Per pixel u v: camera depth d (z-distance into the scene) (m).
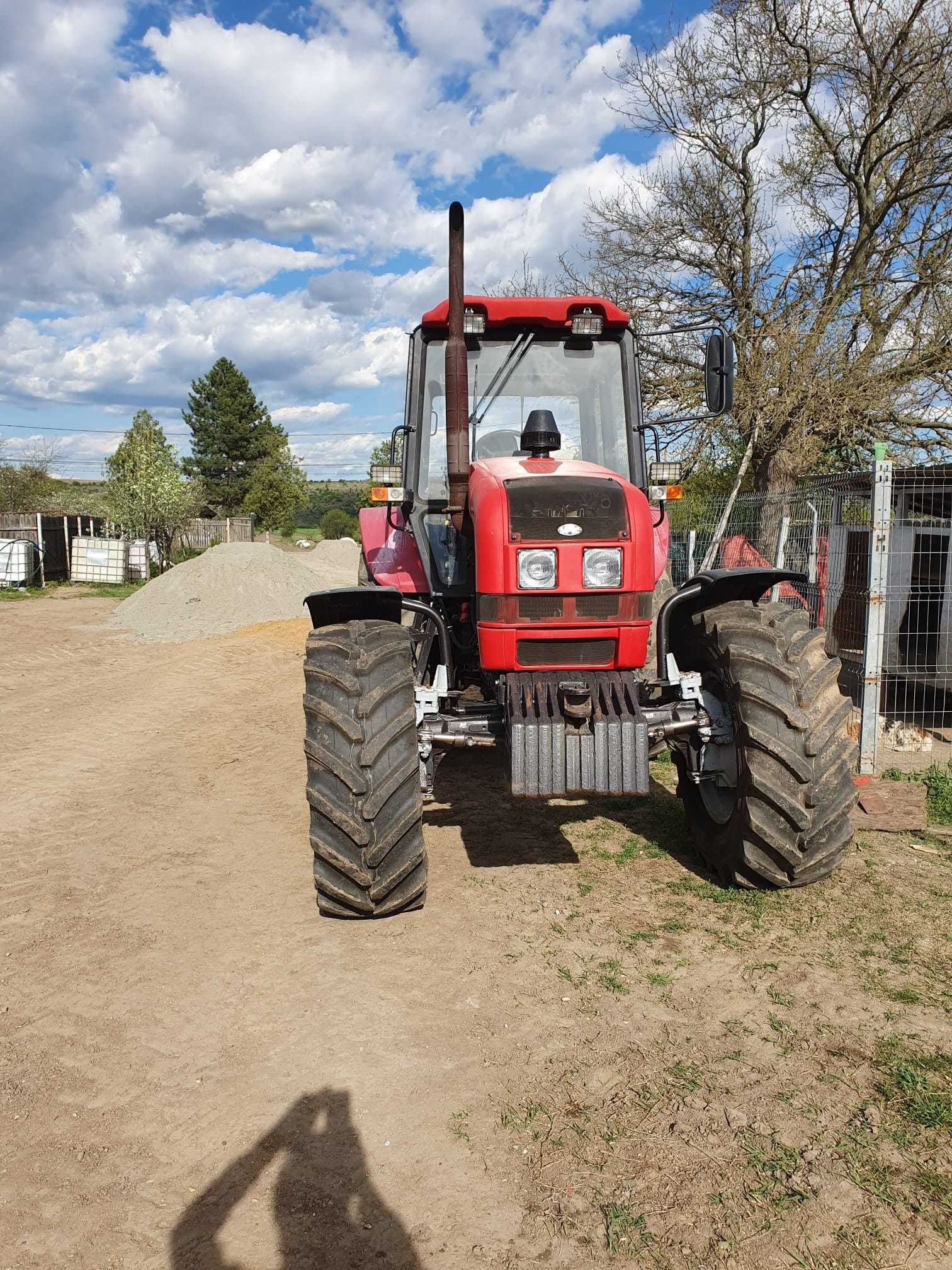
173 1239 2.16
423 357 4.55
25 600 20.98
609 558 3.49
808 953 3.40
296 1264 2.07
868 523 7.09
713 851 4.06
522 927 3.69
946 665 7.48
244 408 72.75
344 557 34.03
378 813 3.43
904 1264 2.01
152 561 30.25
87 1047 2.96
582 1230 2.14
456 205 3.57
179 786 6.12
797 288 14.64
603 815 5.11
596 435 4.56
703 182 15.20
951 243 14.01
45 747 7.30
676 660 4.40
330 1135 2.49
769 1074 2.67
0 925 3.92
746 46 14.47
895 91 14.08
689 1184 2.26
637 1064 2.75
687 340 14.78
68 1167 2.41
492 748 3.85
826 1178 2.26
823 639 3.79
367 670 3.49
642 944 3.51
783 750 3.51
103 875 4.49
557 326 4.50
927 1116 2.46
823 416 13.16
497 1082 2.69
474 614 4.17
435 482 4.52
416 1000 3.15
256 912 3.97
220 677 10.75
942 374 13.71
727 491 14.58
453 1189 2.28
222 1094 2.69
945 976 3.22
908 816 4.77
